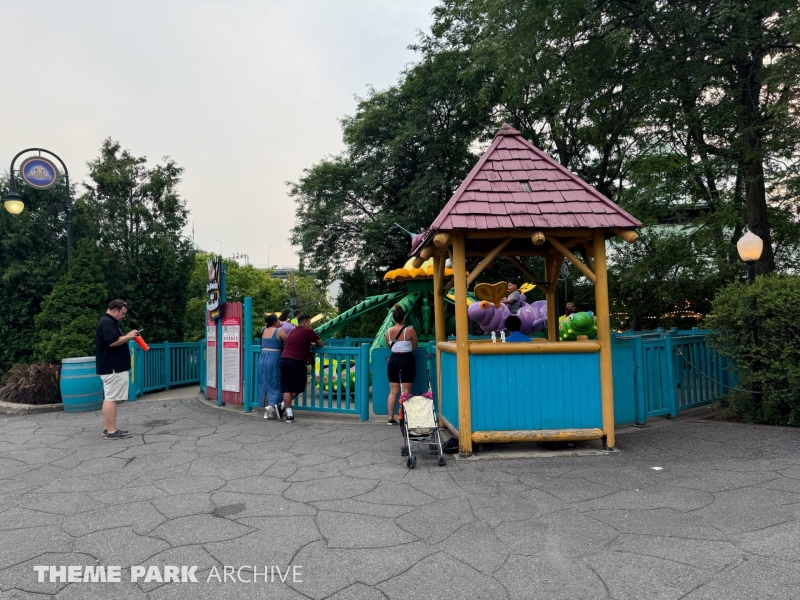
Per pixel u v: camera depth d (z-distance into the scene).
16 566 3.33
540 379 5.88
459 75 15.90
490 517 3.97
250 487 4.81
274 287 34.69
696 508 4.05
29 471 5.49
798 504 4.06
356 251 24.09
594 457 5.59
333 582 3.05
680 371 7.77
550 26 11.83
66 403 9.29
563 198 5.96
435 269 7.48
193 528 3.88
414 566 3.22
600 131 14.79
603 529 3.70
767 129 10.23
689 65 10.21
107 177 14.10
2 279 11.74
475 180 6.11
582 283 20.45
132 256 14.27
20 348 11.87
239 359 9.14
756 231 11.32
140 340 7.37
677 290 17.78
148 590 3.00
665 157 14.12
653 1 10.37
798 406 6.62
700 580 2.96
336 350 8.31
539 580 3.01
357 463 5.54
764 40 9.62
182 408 9.32
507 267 20.38
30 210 12.90
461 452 5.77
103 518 4.12
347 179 23.67
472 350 5.83
